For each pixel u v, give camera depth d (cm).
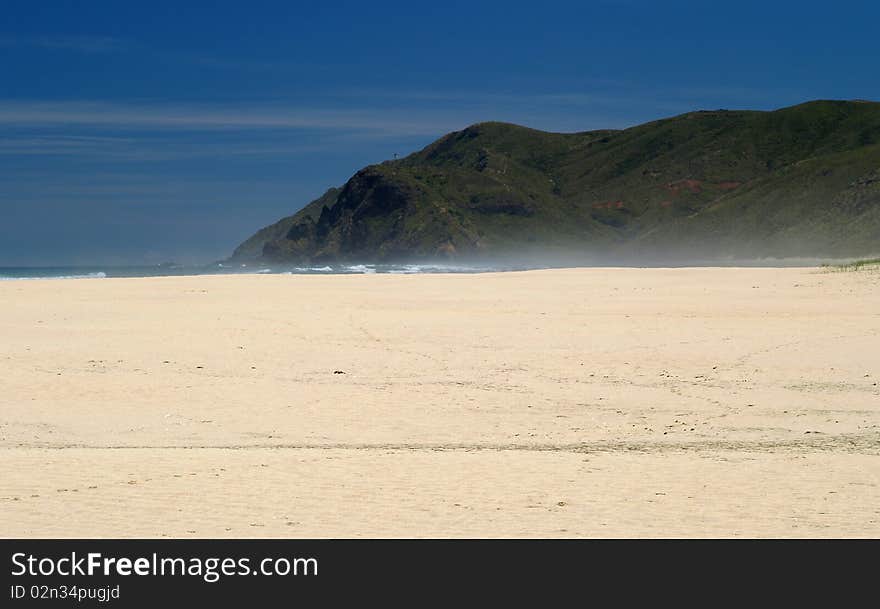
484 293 3406
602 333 2330
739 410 1559
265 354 2064
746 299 3008
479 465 1126
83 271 14650
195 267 19638
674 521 891
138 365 1941
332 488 1002
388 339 2258
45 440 1353
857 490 1006
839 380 1773
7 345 2167
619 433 1400
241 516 898
